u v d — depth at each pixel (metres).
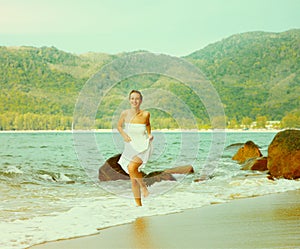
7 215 5.41
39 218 5.17
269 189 7.39
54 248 3.86
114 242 4.04
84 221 4.90
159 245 3.92
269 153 9.31
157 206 5.75
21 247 3.90
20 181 9.07
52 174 10.23
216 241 4.00
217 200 6.22
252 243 3.91
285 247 3.78
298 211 5.42
